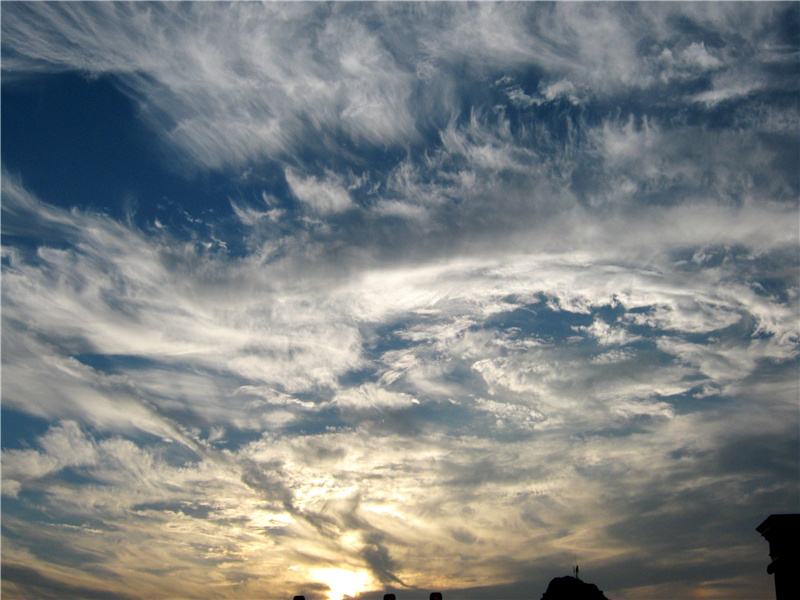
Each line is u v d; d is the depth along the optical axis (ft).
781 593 87.25
